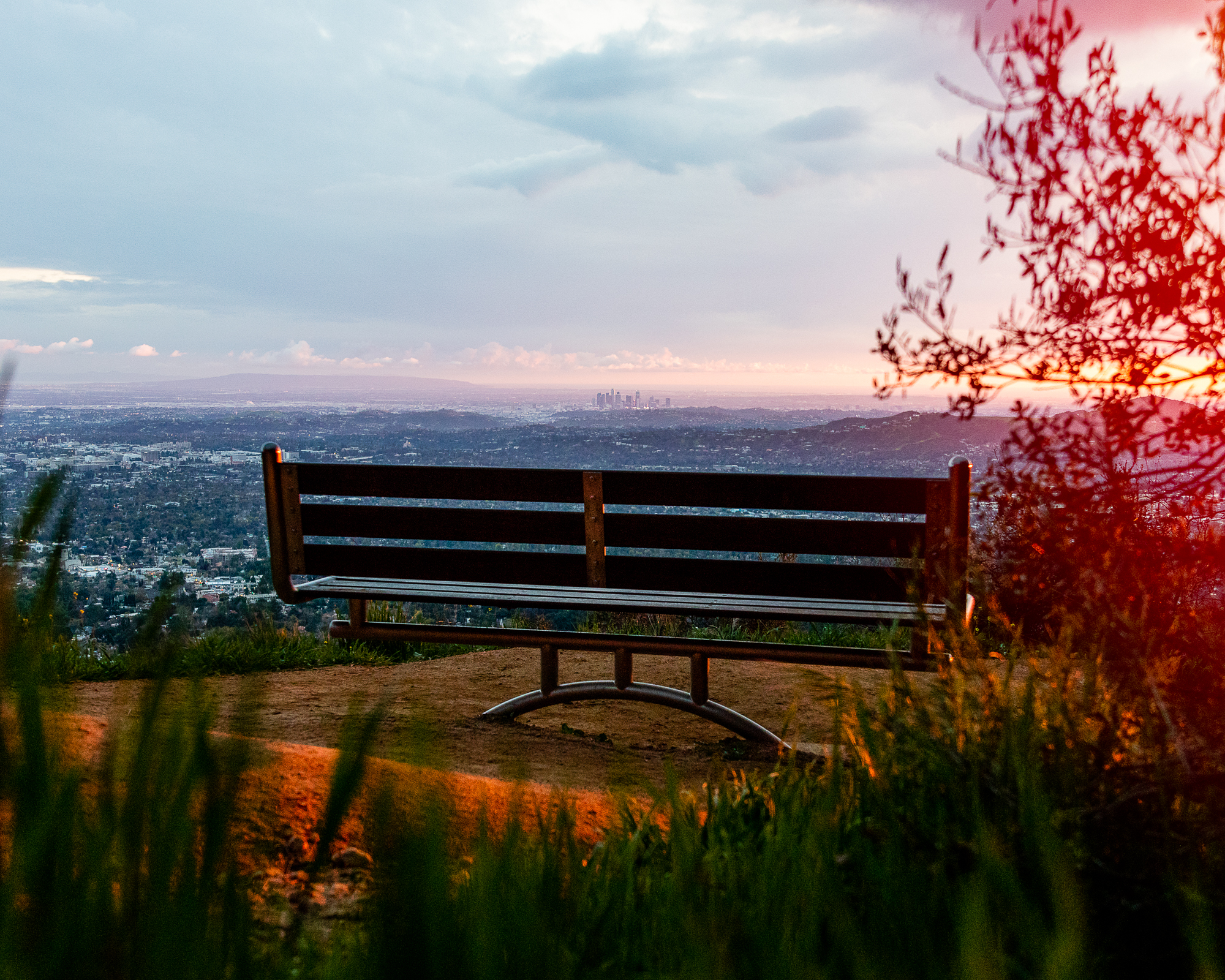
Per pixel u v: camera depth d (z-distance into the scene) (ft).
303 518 12.48
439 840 1.65
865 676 14.99
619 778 5.20
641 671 16.74
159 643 1.95
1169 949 4.13
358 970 1.66
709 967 2.54
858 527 10.98
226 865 1.90
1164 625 5.74
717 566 11.54
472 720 12.73
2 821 1.83
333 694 13.67
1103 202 6.95
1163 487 6.76
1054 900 3.10
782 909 3.42
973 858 4.27
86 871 1.83
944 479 10.57
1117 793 4.67
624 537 11.87
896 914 3.69
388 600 11.81
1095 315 7.04
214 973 1.82
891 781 5.54
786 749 11.25
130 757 1.89
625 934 3.92
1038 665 5.79
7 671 1.86
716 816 6.51
